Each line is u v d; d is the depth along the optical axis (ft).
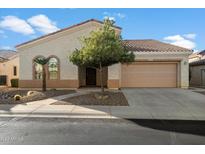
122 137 23.97
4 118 33.09
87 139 23.16
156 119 33.12
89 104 43.24
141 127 28.35
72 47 72.08
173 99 49.93
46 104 43.39
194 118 33.91
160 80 75.82
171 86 75.72
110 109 39.04
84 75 80.74
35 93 53.93
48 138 23.43
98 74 80.64
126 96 53.16
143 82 76.02
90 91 63.05
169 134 25.36
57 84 72.43
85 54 48.60
